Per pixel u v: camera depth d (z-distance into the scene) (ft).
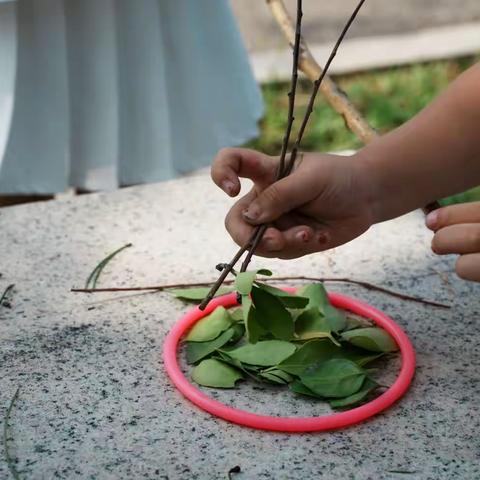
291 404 2.60
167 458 2.43
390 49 6.74
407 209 2.77
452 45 6.80
